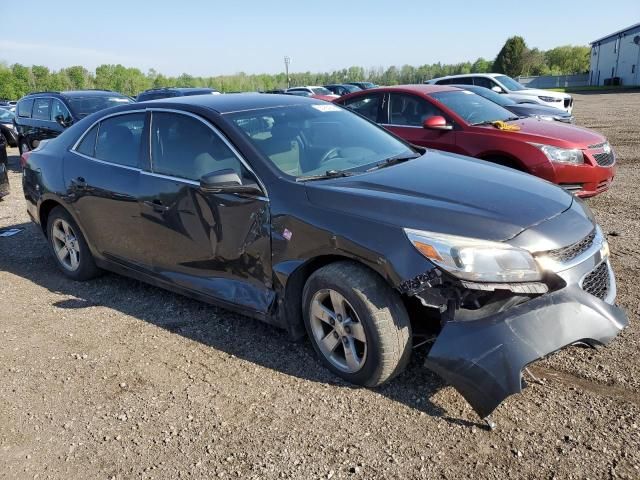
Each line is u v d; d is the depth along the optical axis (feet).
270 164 11.44
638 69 164.14
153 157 13.48
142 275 14.37
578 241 9.75
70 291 16.08
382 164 12.53
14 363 12.19
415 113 24.38
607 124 56.13
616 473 8.09
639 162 33.27
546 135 21.24
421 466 8.46
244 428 9.60
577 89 159.53
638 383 10.12
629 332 11.95
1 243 21.21
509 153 21.21
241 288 11.91
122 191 13.94
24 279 17.25
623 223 20.27
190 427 9.71
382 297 9.65
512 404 9.77
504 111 24.84
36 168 16.80
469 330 8.91
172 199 12.75
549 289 9.22
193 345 12.54
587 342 9.14
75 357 12.30
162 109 13.66
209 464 8.80
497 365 8.61
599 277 10.24
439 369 9.00
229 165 11.87
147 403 10.48
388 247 9.40
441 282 8.99
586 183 20.81
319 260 10.73
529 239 9.26
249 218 11.29
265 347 12.25
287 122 13.09
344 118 14.51
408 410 9.78
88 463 9.00
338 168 12.10
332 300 10.34
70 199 15.51
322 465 8.62
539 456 8.52
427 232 9.25
